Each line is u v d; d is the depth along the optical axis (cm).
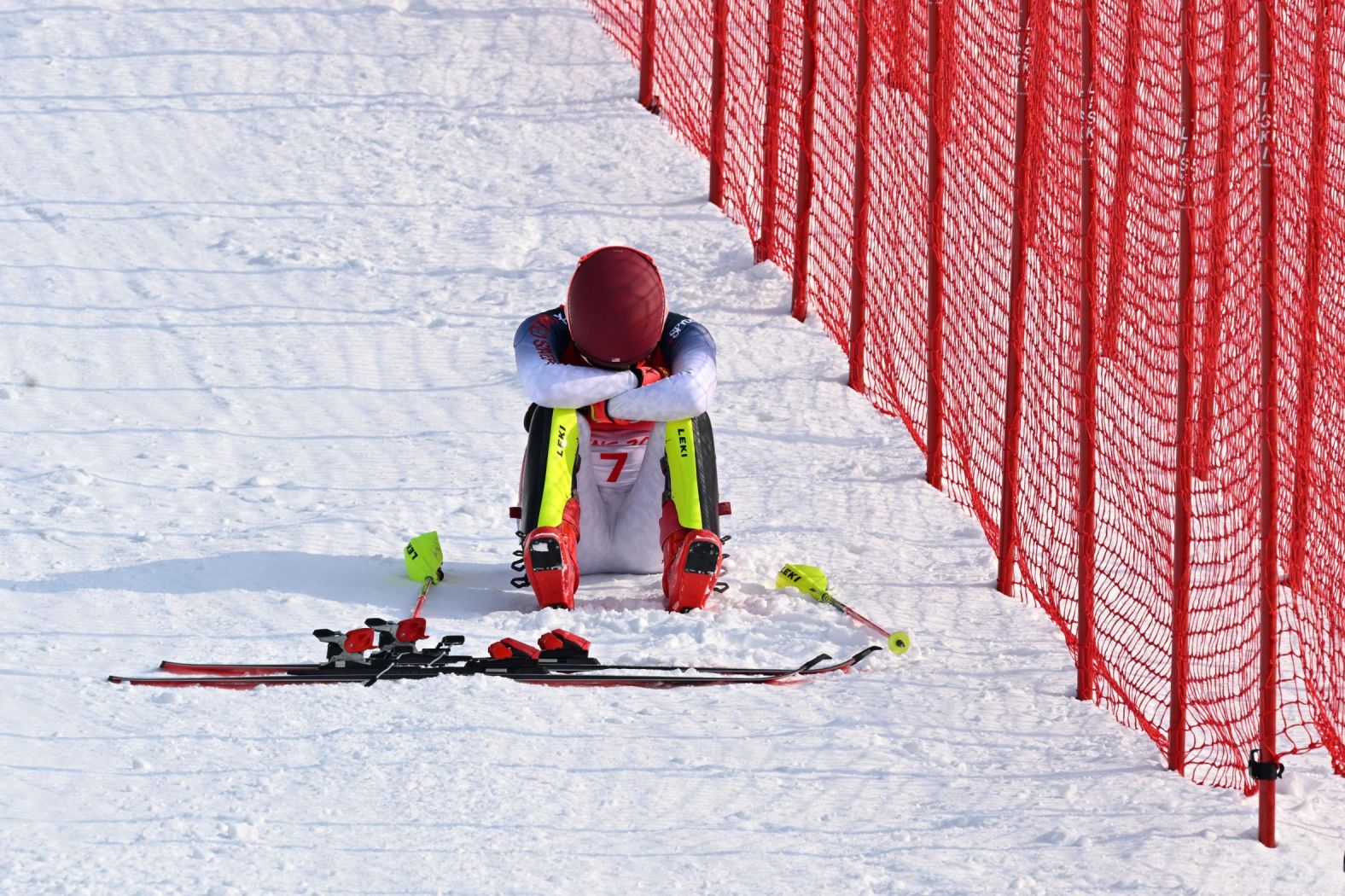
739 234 4097
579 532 2520
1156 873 1653
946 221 3981
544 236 4069
